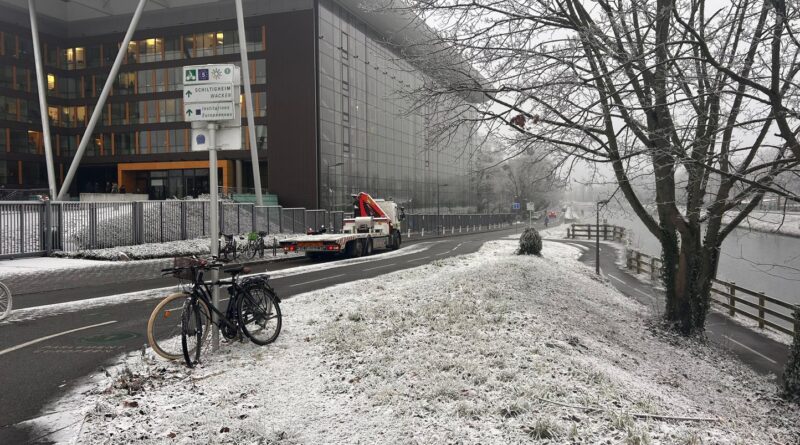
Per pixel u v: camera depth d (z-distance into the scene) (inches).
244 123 2004.2
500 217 3804.1
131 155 2204.7
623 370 293.1
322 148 1939.0
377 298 420.5
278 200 1957.4
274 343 282.5
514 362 236.4
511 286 474.9
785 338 526.6
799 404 307.4
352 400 200.2
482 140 369.7
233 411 190.7
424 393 199.9
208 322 262.4
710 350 439.8
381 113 2374.5
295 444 166.1
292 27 1945.1
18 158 2214.6
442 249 1284.4
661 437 169.2
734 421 245.4
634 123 329.7
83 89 2306.8
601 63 341.7
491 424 173.2
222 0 2041.1
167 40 2149.4
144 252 861.2
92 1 2142.0
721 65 276.7
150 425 180.7
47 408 204.7
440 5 344.2
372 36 2317.9
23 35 2226.9
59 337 329.7
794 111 255.3
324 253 1008.9
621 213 501.0
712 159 345.4
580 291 574.2
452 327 305.0
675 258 471.8
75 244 864.9
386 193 2406.5
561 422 172.2
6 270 685.3
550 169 381.4
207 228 1140.5
